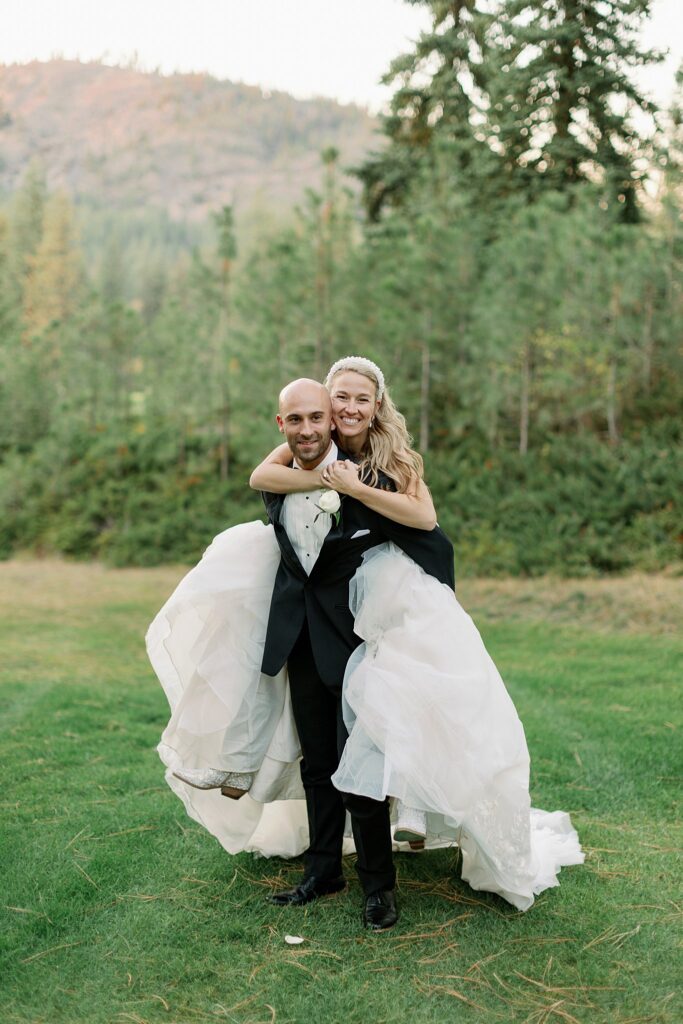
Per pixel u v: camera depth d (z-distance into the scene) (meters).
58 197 51.00
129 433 17.39
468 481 12.48
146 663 8.02
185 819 4.05
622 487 11.34
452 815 2.87
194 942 2.96
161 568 14.13
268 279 14.87
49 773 4.76
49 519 16.20
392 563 3.13
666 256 12.08
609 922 3.05
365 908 3.09
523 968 2.77
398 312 13.30
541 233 12.27
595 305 12.05
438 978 2.72
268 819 3.69
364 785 2.89
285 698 3.38
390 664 3.01
